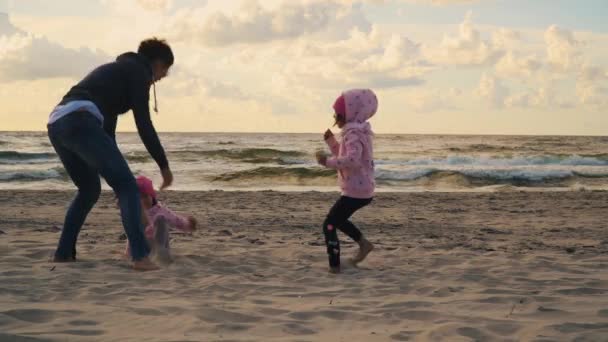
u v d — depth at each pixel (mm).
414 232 7957
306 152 33125
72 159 4750
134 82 4676
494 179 20781
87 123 4441
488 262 5383
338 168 4863
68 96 4617
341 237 7199
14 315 3180
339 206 4906
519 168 24359
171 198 13062
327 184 19203
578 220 9727
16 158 28281
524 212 10938
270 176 20438
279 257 5602
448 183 19766
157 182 19250
